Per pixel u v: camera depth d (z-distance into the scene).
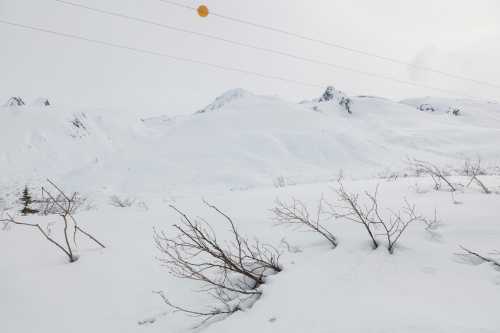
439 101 106.88
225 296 2.10
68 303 2.20
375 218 2.92
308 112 68.00
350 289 1.78
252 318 1.69
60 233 3.87
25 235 3.80
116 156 48.25
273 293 1.91
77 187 29.73
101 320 2.00
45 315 2.07
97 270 2.68
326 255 2.33
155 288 2.36
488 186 3.76
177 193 24.33
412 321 1.34
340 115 83.38
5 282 2.49
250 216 3.82
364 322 1.40
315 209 3.73
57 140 68.44
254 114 64.50
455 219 2.55
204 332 1.71
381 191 4.23
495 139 46.50
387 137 52.72
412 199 3.45
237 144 45.72
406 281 1.78
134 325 1.93
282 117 62.66
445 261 1.95
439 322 1.32
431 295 1.60
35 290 2.37
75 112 83.19
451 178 4.76
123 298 2.25
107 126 85.62
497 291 1.57
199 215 4.31
